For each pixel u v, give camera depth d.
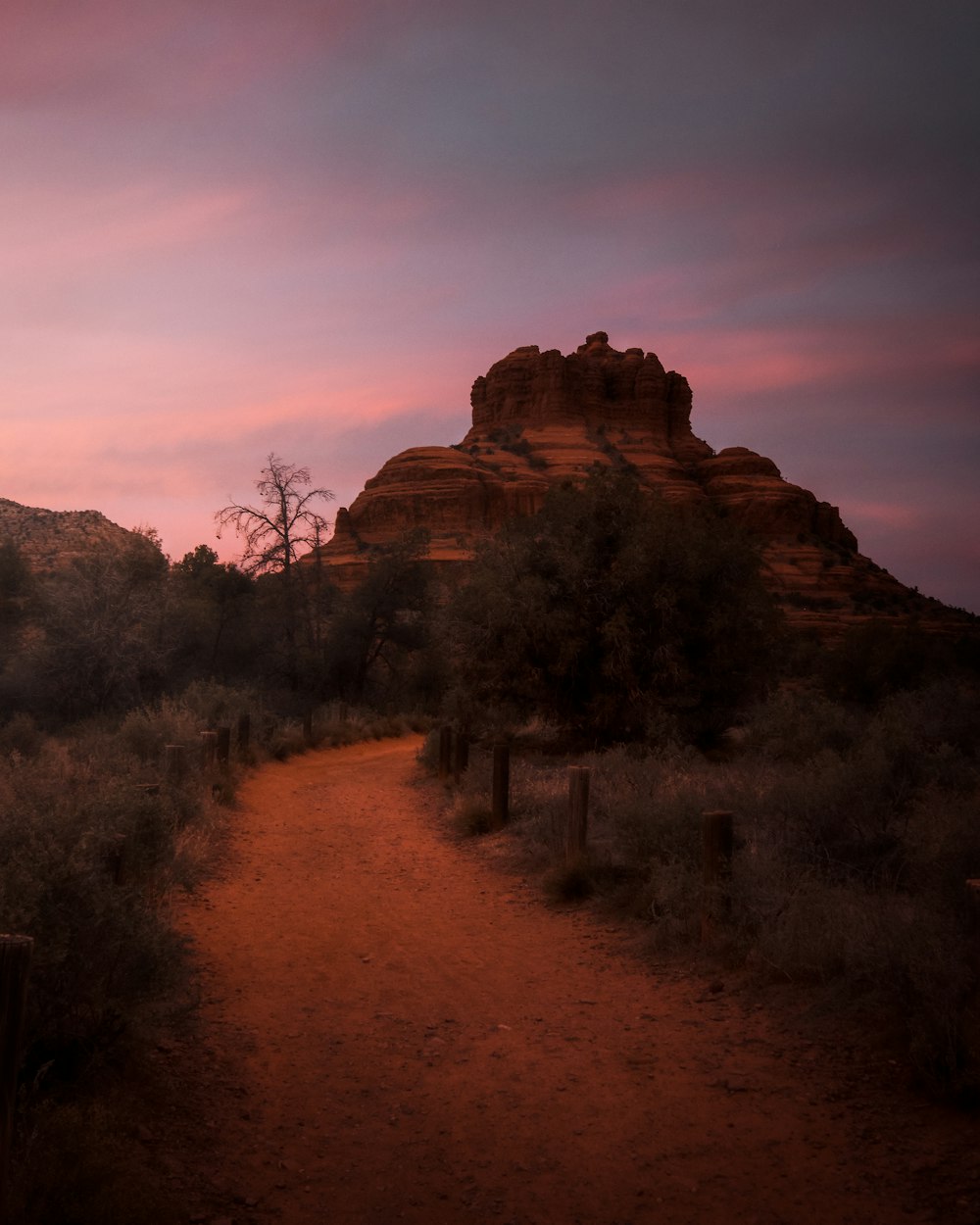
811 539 133.75
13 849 5.03
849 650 38.06
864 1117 4.16
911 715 15.84
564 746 20.39
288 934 7.72
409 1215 3.56
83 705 30.17
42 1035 4.23
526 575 20.62
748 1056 4.95
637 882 8.16
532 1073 4.89
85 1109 3.90
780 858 7.51
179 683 35.03
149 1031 4.84
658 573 20.05
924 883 6.79
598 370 157.12
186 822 10.79
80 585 30.97
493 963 6.91
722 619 19.78
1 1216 2.82
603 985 6.33
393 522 123.00
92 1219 3.13
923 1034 4.36
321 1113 4.44
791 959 5.92
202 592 42.59
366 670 42.81
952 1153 3.77
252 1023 5.60
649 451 147.38
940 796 8.36
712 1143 4.05
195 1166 3.86
